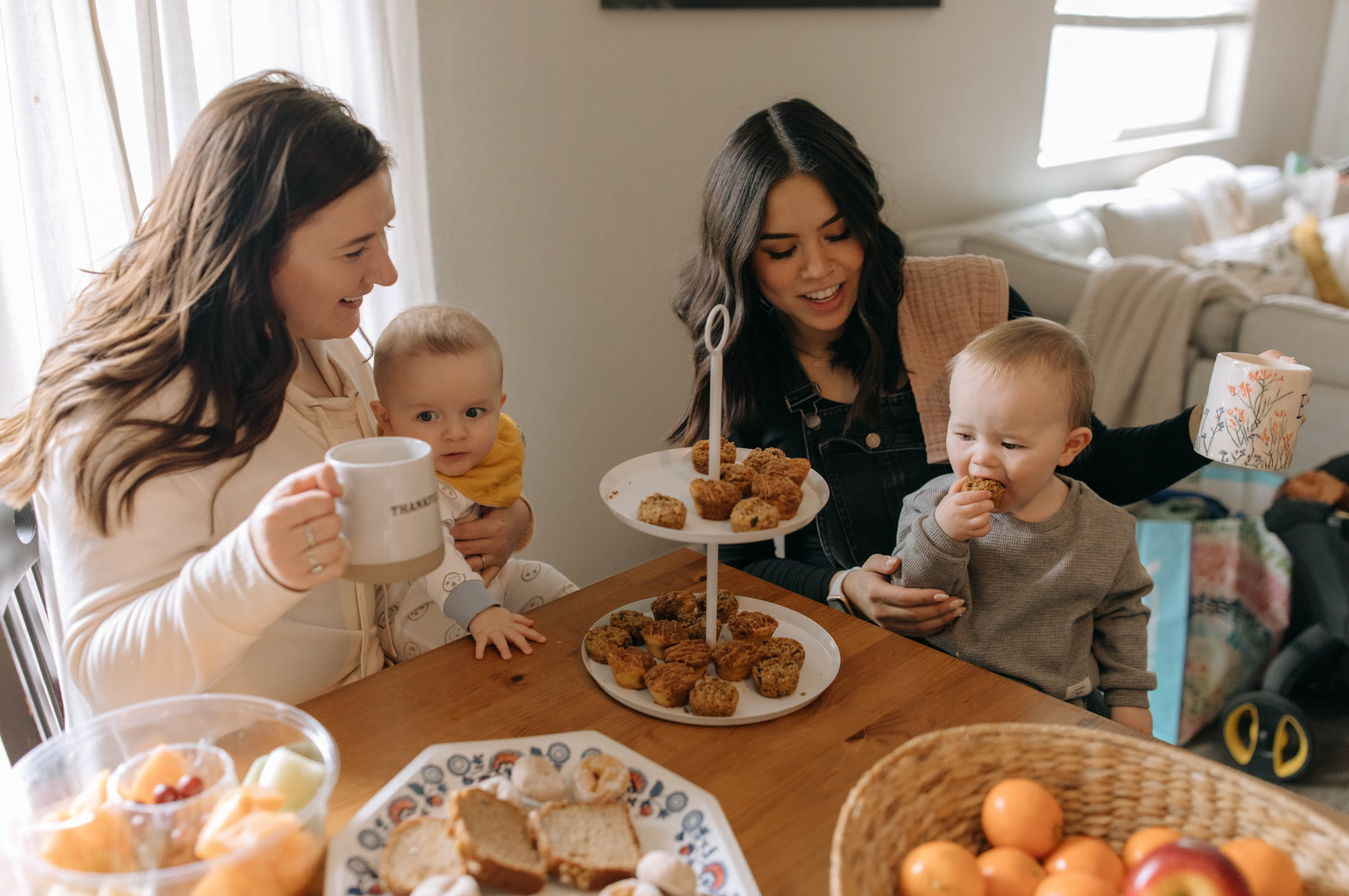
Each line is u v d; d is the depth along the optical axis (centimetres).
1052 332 108
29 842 58
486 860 62
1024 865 63
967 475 110
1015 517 112
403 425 112
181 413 85
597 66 195
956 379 110
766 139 121
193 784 61
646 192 214
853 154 124
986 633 112
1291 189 370
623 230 212
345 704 84
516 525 124
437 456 114
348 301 96
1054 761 68
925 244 255
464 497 117
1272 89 423
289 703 98
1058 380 104
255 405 89
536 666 91
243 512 92
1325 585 181
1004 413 105
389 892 63
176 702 70
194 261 86
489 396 113
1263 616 205
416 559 71
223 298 87
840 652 94
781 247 122
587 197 203
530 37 183
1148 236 312
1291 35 419
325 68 154
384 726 81
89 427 83
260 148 85
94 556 85
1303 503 185
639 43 201
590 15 191
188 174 87
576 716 83
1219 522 201
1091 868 62
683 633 90
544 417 211
